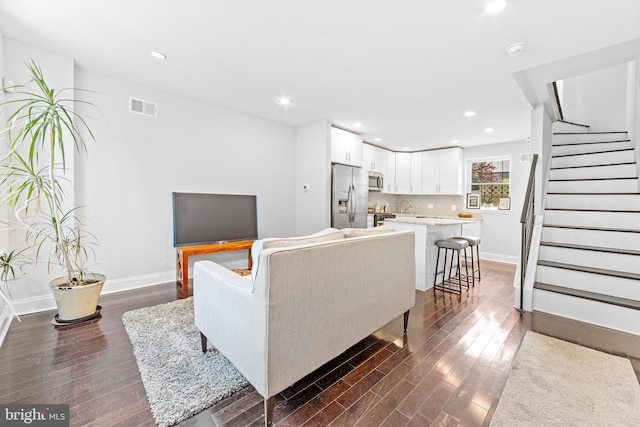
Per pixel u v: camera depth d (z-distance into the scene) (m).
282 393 1.63
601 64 2.68
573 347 2.17
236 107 4.02
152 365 1.83
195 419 1.42
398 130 5.01
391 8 1.93
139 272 3.39
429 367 1.91
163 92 3.50
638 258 2.69
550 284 2.98
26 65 2.46
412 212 7.09
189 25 2.19
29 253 2.60
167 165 3.56
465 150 6.29
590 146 4.22
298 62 2.71
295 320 1.42
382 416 1.47
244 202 4.26
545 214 3.69
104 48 2.55
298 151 4.96
